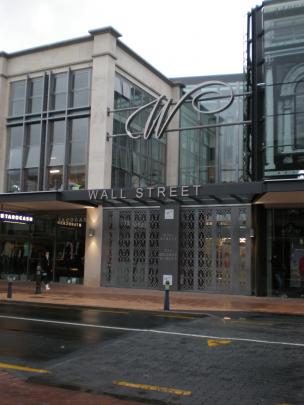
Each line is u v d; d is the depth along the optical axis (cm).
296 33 2228
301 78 2191
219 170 2850
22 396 609
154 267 2402
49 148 2777
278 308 1705
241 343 1011
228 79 3175
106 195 2289
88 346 959
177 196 2148
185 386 686
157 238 2412
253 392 660
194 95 2716
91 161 2603
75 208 2681
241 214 2272
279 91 2223
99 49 2661
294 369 793
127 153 2769
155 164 3009
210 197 2209
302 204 2228
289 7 2255
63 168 2695
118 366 797
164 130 2473
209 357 874
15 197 2483
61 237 2745
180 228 2362
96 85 2645
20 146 2870
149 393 650
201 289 2292
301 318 1480
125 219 2498
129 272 2448
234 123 2378
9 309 1578
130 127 2798
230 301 1923
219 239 2295
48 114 2786
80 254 2669
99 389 661
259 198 2112
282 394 652
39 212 2823
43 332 1115
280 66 2238
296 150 2155
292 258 2233
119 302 1811
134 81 2886
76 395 627
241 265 2239
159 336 1088
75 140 2719
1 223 2942
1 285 2558
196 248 2328
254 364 824
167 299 1611
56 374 734
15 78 2934
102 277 2505
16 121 2894
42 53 2859
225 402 615
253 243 2247
